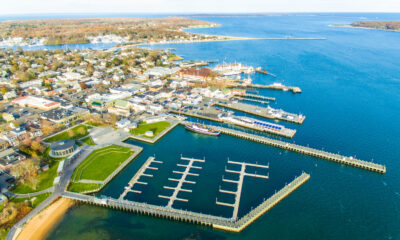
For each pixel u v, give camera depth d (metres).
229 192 140.00
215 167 162.62
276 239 113.81
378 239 113.75
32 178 138.00
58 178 143.38
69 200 133.62
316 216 125.56
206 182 148.12
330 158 171.25
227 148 185.75
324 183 148.75
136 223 122.50
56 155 166.38
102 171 154.00
